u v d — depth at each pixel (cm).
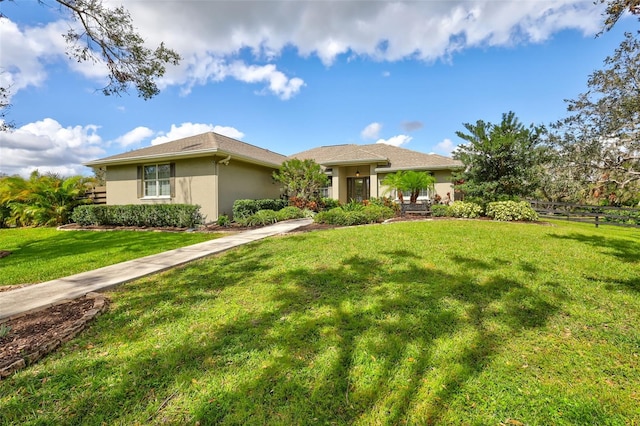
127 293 443
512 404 224
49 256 738
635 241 780
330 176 1861
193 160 1308
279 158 1928
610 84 1205
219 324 341
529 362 274
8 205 1487
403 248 650
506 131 1202
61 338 306
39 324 339
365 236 774
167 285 471
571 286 448
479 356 282
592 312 370
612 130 1242
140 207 1217
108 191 1480
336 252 623
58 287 468
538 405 223
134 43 730
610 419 211
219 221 1166
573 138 1428
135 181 1419
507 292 423
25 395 233
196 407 221
